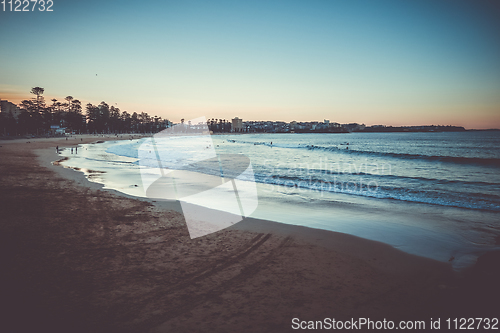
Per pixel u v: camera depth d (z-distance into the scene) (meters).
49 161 23.41
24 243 5.14
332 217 7.96
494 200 10.17
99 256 4.66
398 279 4.09
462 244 5.83
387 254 5.13
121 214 7.34
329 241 5.81
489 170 19.30
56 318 2.91
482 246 5.71
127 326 2.81
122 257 4.65
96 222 6.58
